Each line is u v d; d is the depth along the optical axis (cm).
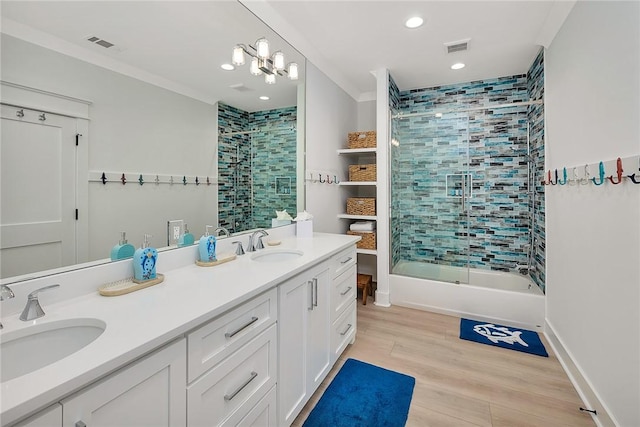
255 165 213
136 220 137
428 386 185
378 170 316
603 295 152
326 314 188
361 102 392
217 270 145
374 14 214
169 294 112
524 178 329
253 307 121
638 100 121
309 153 278
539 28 233
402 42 255
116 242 128
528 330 261
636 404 124
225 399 108
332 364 197
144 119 140
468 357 218
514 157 333
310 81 273
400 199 357
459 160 333
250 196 210
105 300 107
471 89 350
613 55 141
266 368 131
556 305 228
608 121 146
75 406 66
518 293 267
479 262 352
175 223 156
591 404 163
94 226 120
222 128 184
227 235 191
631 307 128
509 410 165
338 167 341
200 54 166
